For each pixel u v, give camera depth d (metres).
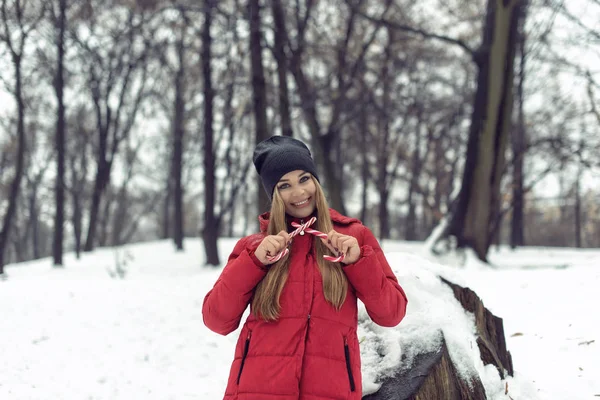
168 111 26.77
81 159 29.55
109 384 4.40
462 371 2.97
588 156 14.56
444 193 28.84
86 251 23.84
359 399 2.22
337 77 15.60
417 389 2.64
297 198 2.41
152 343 5.48
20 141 15.96
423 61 21.42
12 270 17.94
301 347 2.17
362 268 2.21
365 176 24.95
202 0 13.66
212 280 8.59
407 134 25.34
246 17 13.23
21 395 4.07
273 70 14.10
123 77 18.23
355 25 16.06
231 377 2.28
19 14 14.98
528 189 16.72
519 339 4.70
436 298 3.44
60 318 6.23
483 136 11.66
